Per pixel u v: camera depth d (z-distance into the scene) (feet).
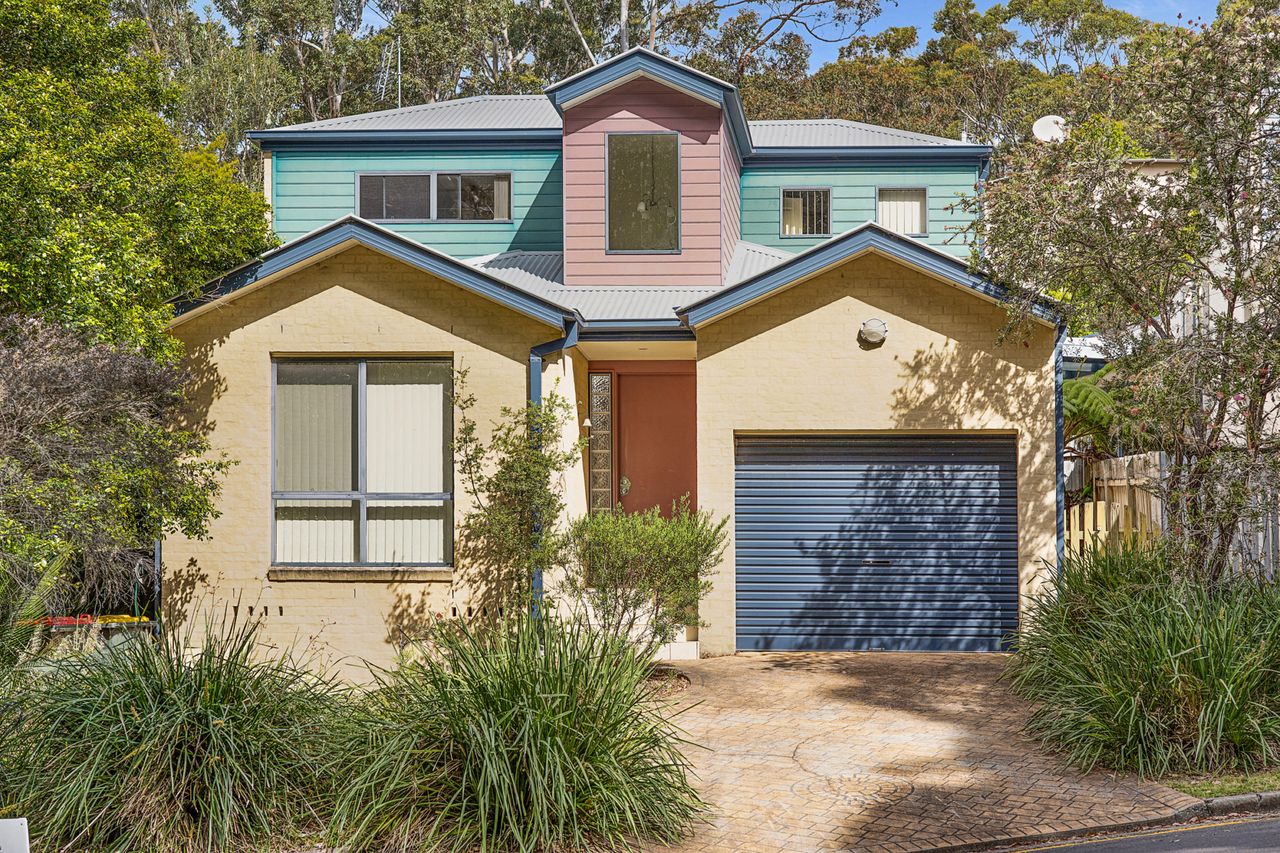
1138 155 38.01
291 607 41.86
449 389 42.60
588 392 54.29
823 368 43.98
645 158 52.54
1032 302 40.60
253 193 46.39
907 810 25.27
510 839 22.41
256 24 135.23
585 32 128.77
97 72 39.29
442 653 27.17
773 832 24.07
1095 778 27.17
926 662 41.78
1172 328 40.81
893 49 148.15
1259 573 33.94
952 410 43.57
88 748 22.85
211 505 39.78
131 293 36.50
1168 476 38.91
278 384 43.04
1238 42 34.71
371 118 61.87
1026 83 133.80
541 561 38.34
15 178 31.63
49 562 30.66
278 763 23.76
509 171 58.75
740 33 114.21
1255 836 22.95
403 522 42.45
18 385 30.19
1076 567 37.45
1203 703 27.43
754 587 44.73
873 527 44.45
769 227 61.21
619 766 23.54
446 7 131.54
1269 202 34.47
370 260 42.52
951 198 60.75
